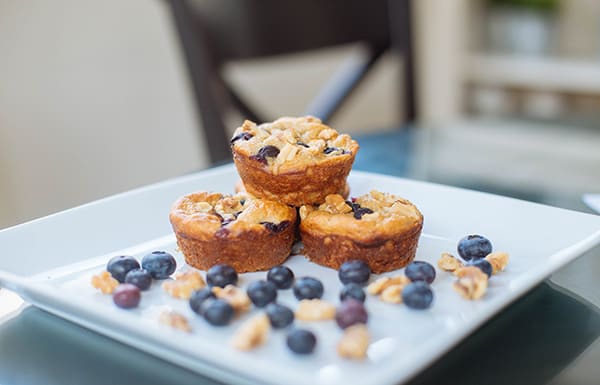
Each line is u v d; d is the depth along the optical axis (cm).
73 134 135
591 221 62
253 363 44
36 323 53
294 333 47
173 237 64
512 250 60
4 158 130
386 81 171
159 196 68
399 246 58
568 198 74
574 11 151
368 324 50
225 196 63
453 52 163
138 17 138
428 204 68
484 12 161
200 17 99
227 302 50
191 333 49
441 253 61
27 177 133
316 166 60
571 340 50
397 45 116
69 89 133
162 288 54
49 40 129
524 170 83
